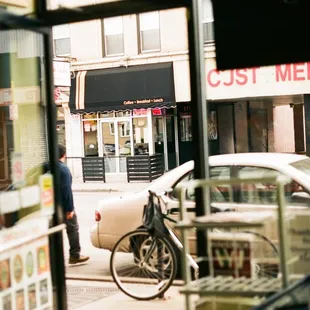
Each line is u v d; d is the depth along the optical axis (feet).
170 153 88.17
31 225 17.03
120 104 84.84
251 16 15.79
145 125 87.10
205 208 16.20
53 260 17.74
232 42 15.98
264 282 12.65
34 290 16.98
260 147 92.79
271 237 13.66
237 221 12.48
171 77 82.58
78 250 30.60
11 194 16.70
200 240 15.21
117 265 27.12
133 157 78.59
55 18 17.25
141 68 84.33
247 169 24.35
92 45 86.94
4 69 17.35
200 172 16.31
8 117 17.39
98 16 17.03
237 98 77.56
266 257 13.58
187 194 25.30
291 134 97.96
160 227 22.77
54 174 17.94
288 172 23.63
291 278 12.85
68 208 29.68
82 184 79.20
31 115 17.72
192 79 16.35
